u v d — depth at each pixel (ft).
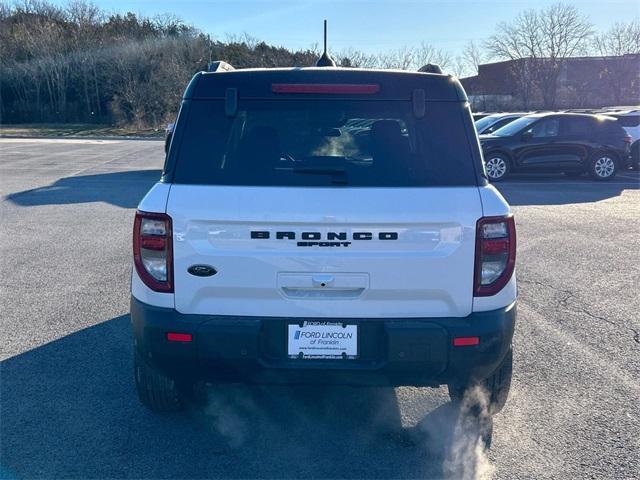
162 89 156.04
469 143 11.29
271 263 10.66
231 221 10.60
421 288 10.77
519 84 163.43
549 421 13.23
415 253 10.70
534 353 16.76
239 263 10.68
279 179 10.87
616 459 11.77
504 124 60.80
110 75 163.84
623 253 28.17
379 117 11.49
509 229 10.97
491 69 177.37
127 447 12.15
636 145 63.62
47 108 170.60
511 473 11.35
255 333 10.67
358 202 10.63
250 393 14.61
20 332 18.07
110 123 165.68
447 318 10.89
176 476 11.24
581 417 13.38
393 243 10.67
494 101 161.58
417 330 10.68
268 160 11.05
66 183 52.11
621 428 12.91
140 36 173.78
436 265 10.72
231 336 10.69
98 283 22.99
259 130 11.34
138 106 155.63
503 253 10.93
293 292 10.78
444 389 14.87
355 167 11.05
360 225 10.58
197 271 10.75
